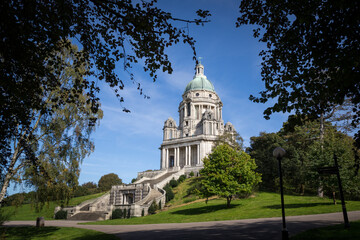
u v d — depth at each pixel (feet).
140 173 311.06
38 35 38.99
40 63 43.21
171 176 254.47
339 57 33.14
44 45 41.32
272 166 189.16
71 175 87.15
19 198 81.51
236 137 235.40
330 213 82.33
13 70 42.24
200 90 381.19
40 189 83.46
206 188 128.98
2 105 44.24
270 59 44.78
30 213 205.16
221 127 354.13
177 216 118.01
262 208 108.68
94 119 47.24
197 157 308.19
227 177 124.06
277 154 51.26
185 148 328.49
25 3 34.40
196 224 82.84
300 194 166.40
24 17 36.06
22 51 38.34
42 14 37.37
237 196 156.04
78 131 86.79
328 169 58.23
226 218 93.50
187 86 397.60
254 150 230.07
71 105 86.63
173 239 52.42
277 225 62.90
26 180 79.66
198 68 419.95
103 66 41.96
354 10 31.73
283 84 42.29
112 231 79.97
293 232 51.26
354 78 30.99
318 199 119.14
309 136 163.94
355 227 49.44
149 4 36.40
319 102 40.06
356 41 34.32
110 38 41.11
